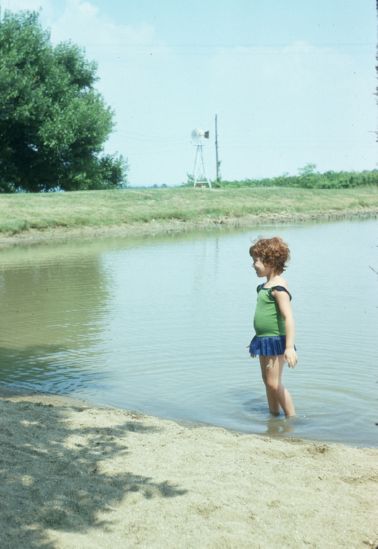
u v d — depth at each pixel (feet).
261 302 21.35
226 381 25.68
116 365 28.04
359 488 15.08
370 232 95.96
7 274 56.65
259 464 16.38
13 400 23.09
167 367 27.63
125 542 12.50
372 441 19.53
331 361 28.02
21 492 14.29
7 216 103.60
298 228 105.70
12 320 37.52
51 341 32.45
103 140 166.40
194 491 14.57
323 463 16.67
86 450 16.93
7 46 154.40
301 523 13.33
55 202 119.24
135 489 14.58
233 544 12.49
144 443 17.70
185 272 56.34
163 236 95.14
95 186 177.06
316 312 38.55
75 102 161.99
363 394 23.81
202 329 34.55
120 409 22.08
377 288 46.78
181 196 137.18
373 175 205.67
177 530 12.93
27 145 163.63
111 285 49.55
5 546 12.20
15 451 16.58
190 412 22.18
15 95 148.97
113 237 95.04
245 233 97.66
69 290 47.62
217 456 16.87
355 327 34.47
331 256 66.08
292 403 21.84
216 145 276.82
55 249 78.54
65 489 14.48
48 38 162.81
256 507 13.93
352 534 12.96
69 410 20.92
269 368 21.35
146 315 38.34
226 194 145.18
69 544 12.31
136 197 132.05
